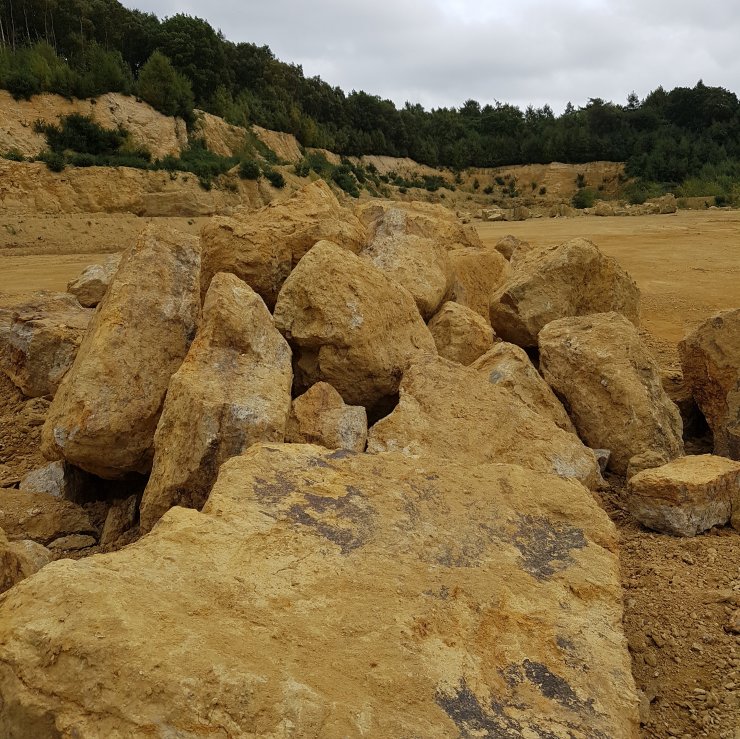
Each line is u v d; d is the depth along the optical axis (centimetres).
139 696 262
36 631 279
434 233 1040
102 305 720
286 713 265
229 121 5034
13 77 3834
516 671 323
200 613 313
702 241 2669
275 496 421
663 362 1077
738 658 420
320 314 695
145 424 644
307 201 925
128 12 5672
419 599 352
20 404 897
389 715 279
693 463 604
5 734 270
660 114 7612
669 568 514
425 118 7962
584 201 5694
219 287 642
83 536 626
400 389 669
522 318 925
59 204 3170
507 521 432
